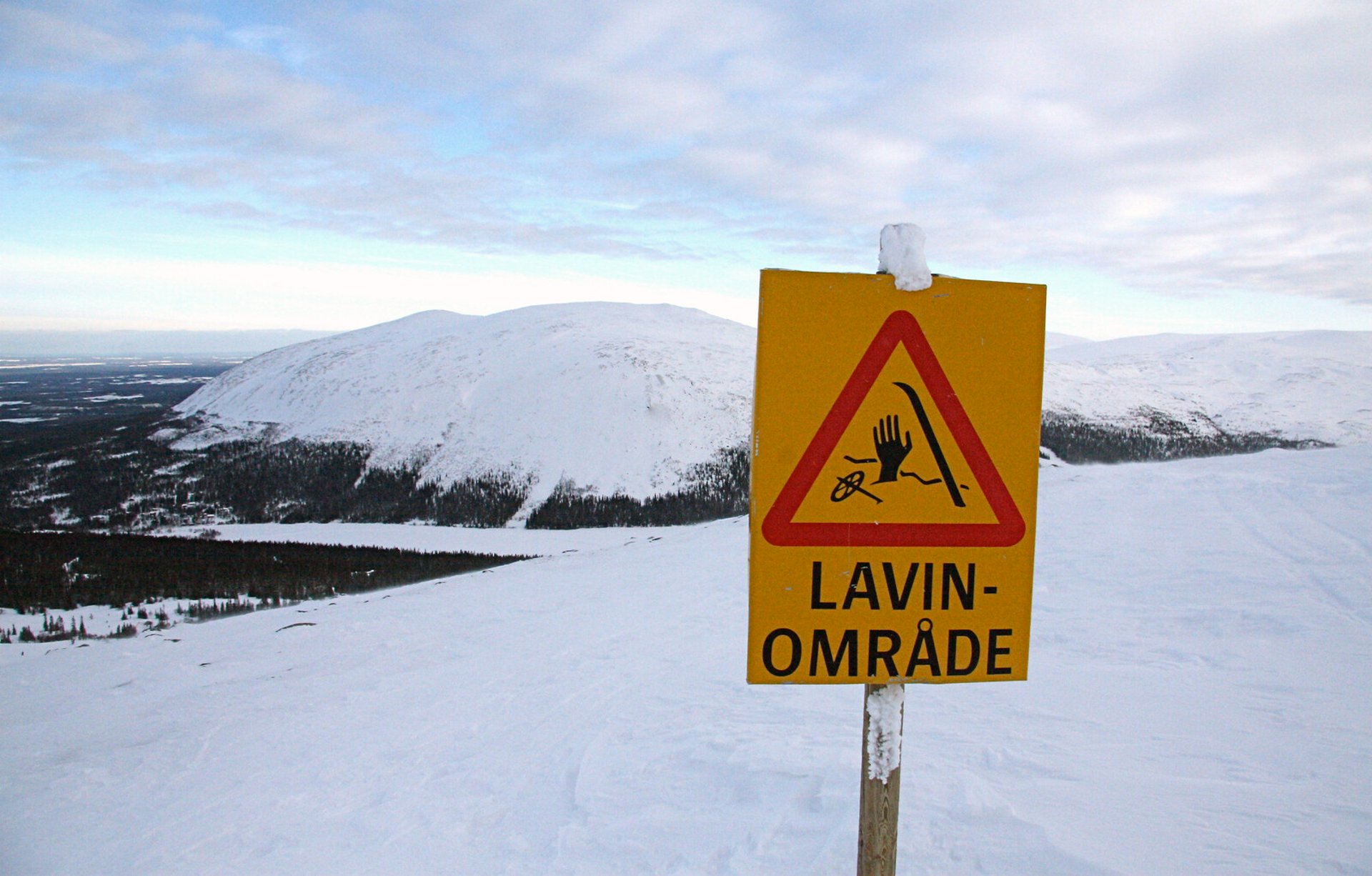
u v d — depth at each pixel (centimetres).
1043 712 548
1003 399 230
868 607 227
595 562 2531
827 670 227
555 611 1664
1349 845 345
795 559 225
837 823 410
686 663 952
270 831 631
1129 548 1186
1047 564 1149
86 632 3039
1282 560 991
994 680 234
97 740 1109
